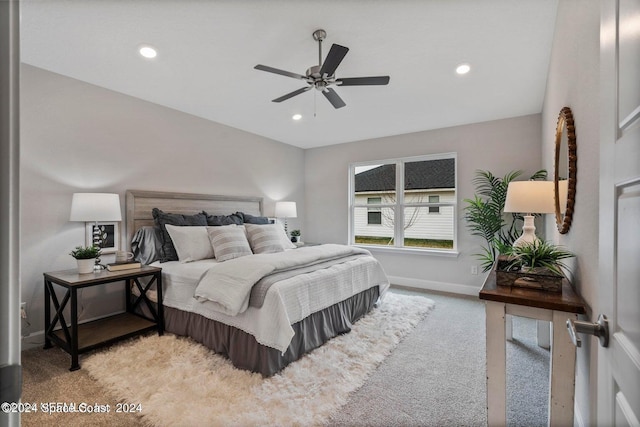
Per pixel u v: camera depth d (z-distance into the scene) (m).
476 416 1.69
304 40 2.17
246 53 2.34
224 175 4.17
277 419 1.63
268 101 3.34
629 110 0.63
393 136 4.76
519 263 1.51
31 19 1.93
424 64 2.51
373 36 2.12
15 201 0.44
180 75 2.71
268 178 4.88
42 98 2.57
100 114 2.93
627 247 0.63
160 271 2.70
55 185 2.64
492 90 3.04
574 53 1.50
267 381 1.96
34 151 2.53
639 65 0.58
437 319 3.18
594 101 1.18
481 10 1.86
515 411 1.75
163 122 3.46
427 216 4.57
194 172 3.78
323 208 5.45
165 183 3.47
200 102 3.37
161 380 1.97
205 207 3.85
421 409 1.75
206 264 2.77
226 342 2.26
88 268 2.46
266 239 3.51
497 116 3.84
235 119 3.97
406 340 2.66
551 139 2.49
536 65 2.52
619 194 0.68
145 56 2.38
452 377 2.07
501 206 3.73
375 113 3.74
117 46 2.24
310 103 3.42
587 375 1.26
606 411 0.73
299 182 5.48
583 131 1.35
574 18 1.48
